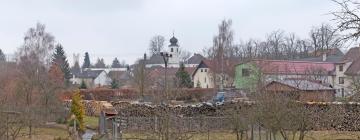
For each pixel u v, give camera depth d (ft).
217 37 218.79
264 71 135.03
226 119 78.07
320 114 65.51
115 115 103.96
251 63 165.27
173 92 93.04
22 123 72.54
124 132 75.05
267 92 59.98
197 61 397.80
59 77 151.64
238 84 203.82
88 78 397.80
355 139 80.84
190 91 174.40
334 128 86.33
